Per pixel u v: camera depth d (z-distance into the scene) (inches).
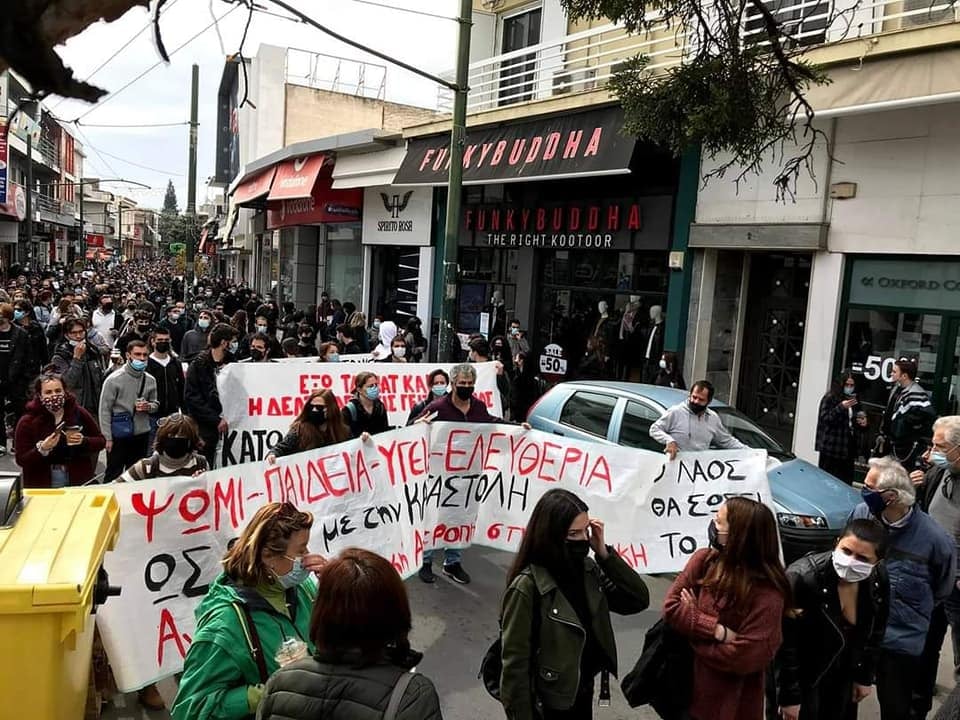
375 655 86.0
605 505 230.7
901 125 376.8
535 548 124.1
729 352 489.7
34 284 905.5
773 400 476.7
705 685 128.0
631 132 284.5
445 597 243.4
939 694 204.1
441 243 700.7
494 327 643.5
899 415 311.9
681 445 275.6
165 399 305.3
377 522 212.1
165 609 165.6
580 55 568.1
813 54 362.9
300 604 113.8
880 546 133.3
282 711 83.8
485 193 642.8
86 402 322.0
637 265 526.0
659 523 229.9
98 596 129.7
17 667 99.2
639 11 263.9
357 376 274.2
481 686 189.9
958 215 360.5
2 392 375.6
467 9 381.4
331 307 796.6
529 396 486.9
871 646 142.9
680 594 128.5
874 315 400.2
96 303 735.1
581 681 126.5
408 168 636.7
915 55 334.0
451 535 239.5
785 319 469.4
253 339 384.5
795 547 249.3
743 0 261.1
